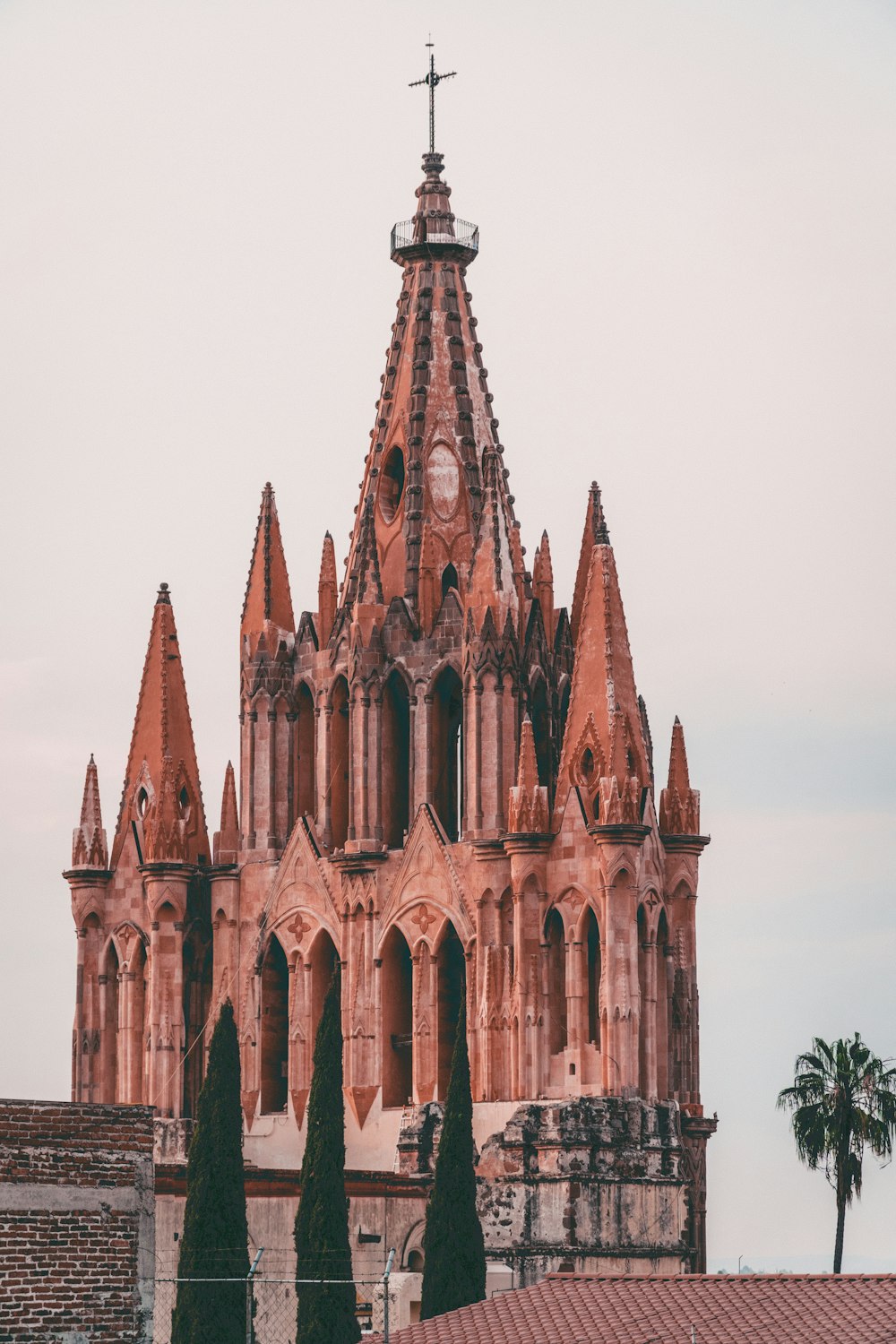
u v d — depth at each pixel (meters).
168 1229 128.25
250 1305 95.38
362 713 147.00
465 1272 120.44
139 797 152.62
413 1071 142.88
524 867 139.38
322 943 148.38
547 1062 138.62
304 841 148.88
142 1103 149.12
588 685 141.50
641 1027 138.25
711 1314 92.81
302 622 152.62
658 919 140.62
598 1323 93.62
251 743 151.75
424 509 150.12
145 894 150.50
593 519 153.12
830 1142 156.00
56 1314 88.88
